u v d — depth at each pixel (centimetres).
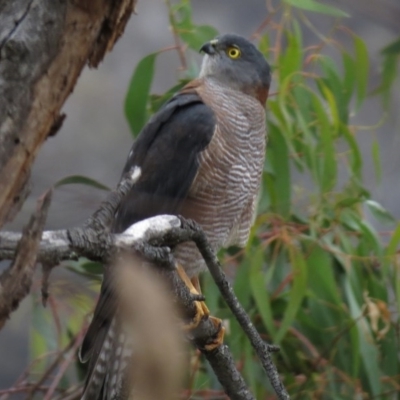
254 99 902
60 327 935
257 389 971
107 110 1906
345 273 992
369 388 955
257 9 2138
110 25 545
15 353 1226
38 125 512
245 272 918
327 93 959
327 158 945
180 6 999
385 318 916
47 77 513
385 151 1727
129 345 689
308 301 976
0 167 500
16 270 429
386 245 1054
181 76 1311
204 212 840
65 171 834
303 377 971
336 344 955
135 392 397
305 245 950
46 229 466
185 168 830
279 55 996
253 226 929
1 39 506
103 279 682
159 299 397
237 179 850
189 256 805
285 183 946
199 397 938
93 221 496
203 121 841
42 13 510
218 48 923
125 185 523
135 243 509
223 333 721
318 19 1747
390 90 1149
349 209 955
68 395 966
